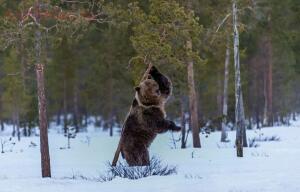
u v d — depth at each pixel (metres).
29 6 32.59
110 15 35.16
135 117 24.69
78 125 107.81
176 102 64.88
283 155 40.69
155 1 43.75
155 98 23.14
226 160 38.25
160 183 23.20
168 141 60.88
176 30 43.47
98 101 98.50
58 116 117.44
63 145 63.03
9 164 42.72
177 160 39.41
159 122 23.66
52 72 98.81
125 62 65.44
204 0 54.22
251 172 27.02
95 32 85.44
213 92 89.62
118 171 26.55
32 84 72.25
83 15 34.59
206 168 32.06
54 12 33.09
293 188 20.06
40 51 32.19
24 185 25.05
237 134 41.31
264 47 99.94
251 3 55.81
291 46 88.31
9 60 79.81
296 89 121.94
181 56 45.03
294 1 82.81
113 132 98.88
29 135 92.12
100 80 90.56
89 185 24.14
